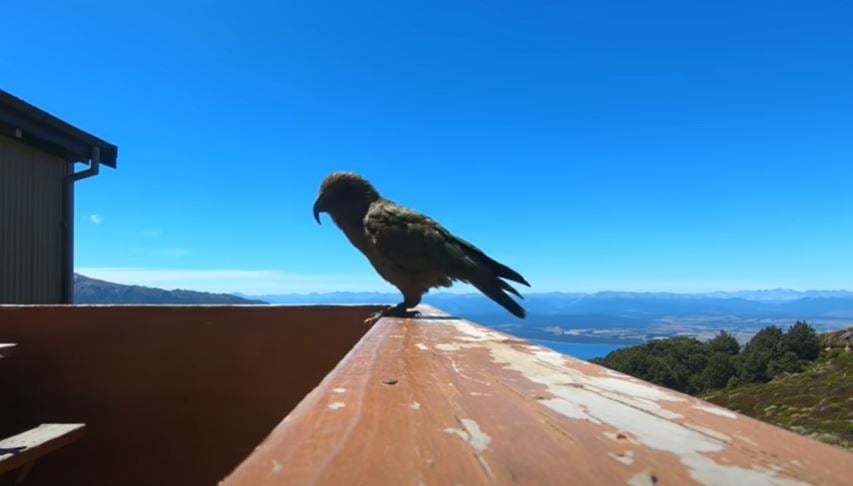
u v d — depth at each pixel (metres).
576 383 1.52
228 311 4.13
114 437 3.94
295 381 4.10
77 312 4.04
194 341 4.08
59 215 11.34
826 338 34.97
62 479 3.86
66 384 3.97
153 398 4.01
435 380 1.54
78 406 3.96
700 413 1.21
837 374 26.31
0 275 9.73
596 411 1.20
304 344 4.16
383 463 0.87
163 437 3.95
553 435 1.03
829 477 0.81
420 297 4.86
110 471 3.90
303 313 4.21
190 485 3.92
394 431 1.04
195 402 4.02
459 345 2.31
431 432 1.04
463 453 0.92
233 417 4.03
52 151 11.05
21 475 3.59
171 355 4.06
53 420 3.94
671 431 1.06
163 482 3.91
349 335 4.23
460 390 1.41
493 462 0.88
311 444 0.96
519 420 1.13
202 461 3.95
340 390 1.41
